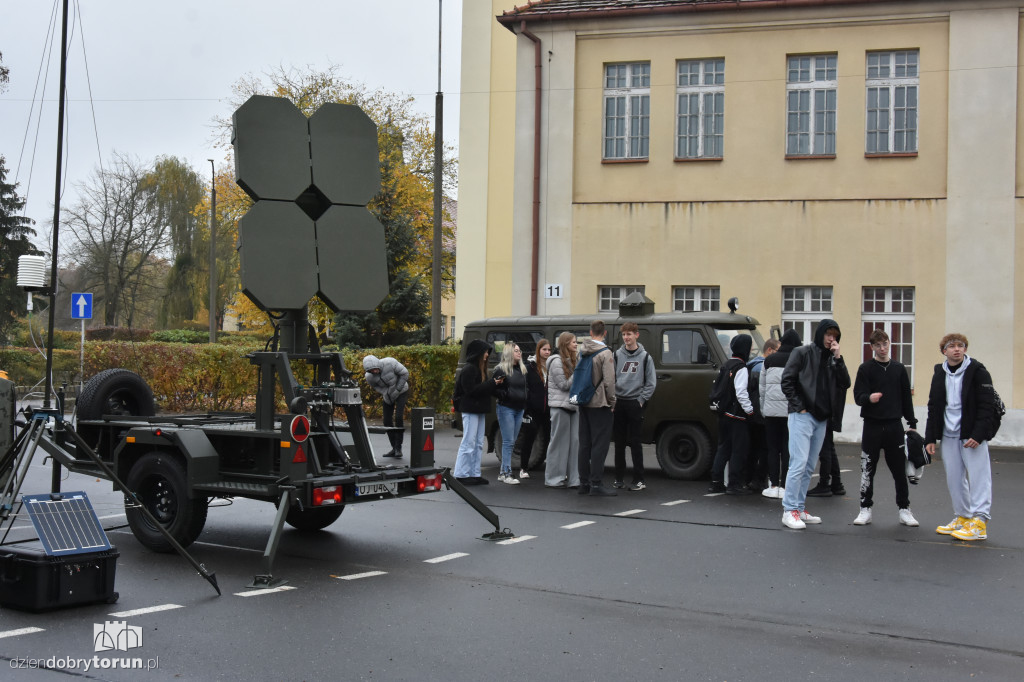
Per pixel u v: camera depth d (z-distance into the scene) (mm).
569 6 21922
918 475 9891
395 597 6855
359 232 8852
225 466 8406
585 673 5266
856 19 20234
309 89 43531
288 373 8133
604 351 11555
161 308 53594
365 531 9398
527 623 6227
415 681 5113
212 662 5391
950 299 19656
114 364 25469
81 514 6688
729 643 5844
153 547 8359
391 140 43688
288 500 7457
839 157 20312
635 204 21344
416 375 22266
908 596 6973
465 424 12523
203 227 53219
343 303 8711
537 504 11016
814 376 9523
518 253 21984
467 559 8125
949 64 19797
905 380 9750
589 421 11703
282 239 8430
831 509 10750
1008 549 8594
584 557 8211
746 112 20812
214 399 25688
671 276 21125
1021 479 13695
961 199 19656
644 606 6684
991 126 19562
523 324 14648
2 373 9188
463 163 23734
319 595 6891
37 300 49031
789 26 20594
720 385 11891
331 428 8578
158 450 8406
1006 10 19516
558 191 21781
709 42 21047
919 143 19938
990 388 8914
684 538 9031
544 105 21906
